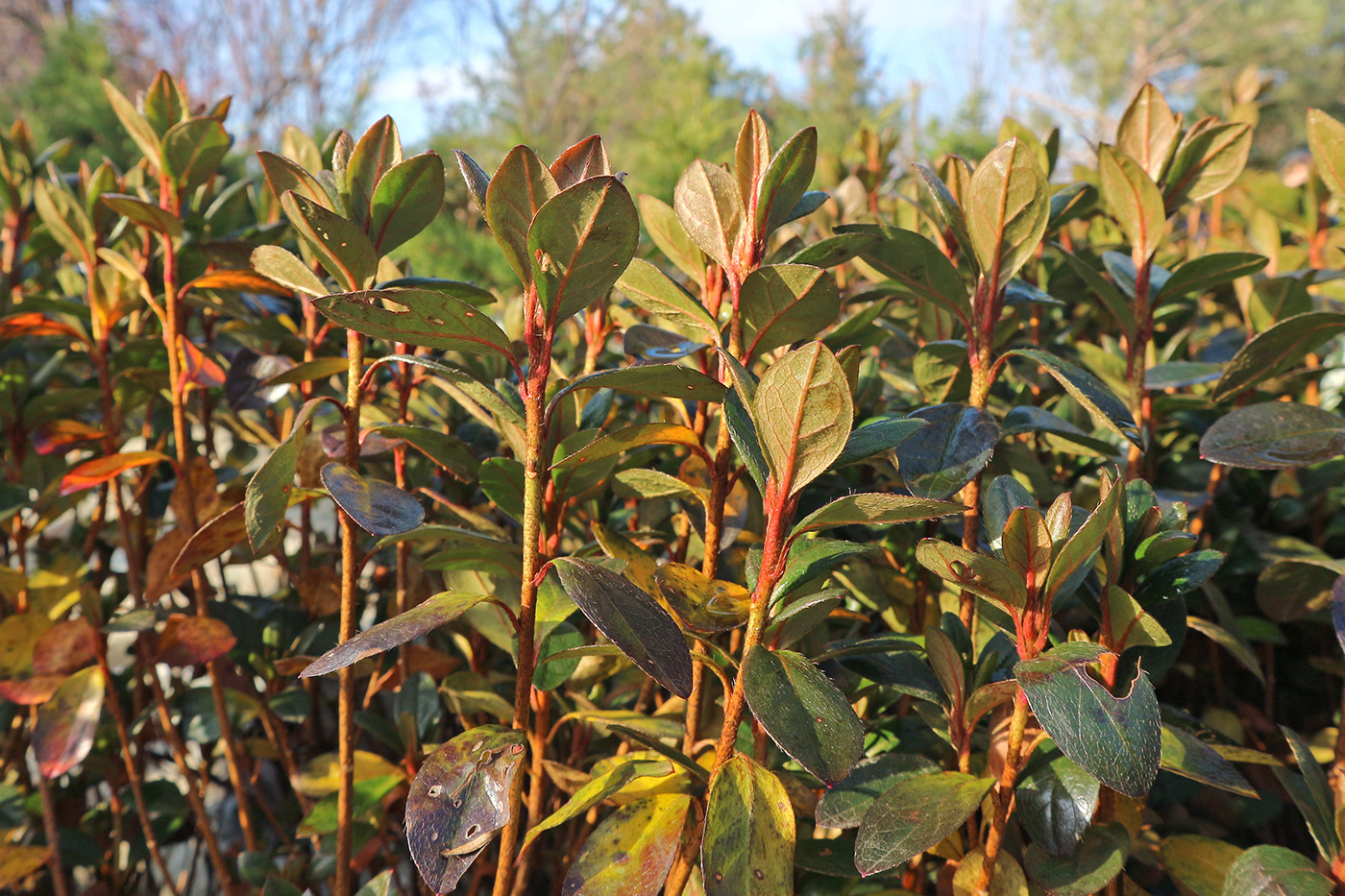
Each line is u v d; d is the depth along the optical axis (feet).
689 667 2.93
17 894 6.58
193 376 5.02
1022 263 3.94
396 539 3.90
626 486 4.82
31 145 7.22
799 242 4.83
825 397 2.65
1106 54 95.04
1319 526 6.12
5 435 6.08
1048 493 5.48
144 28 69.92
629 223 2.77
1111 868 3.30
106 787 8.02
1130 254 6.92
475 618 4.61
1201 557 3.59
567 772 4.05
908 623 4.99
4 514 5.88
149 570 4.97
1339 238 7.22
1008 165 3.74
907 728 4.49
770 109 69.21
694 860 3.48
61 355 6.64
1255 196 7.47
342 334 5.86
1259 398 5.73
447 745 3.32
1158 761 2.68
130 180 6.48
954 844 3.90
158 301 5.56
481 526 4.65
